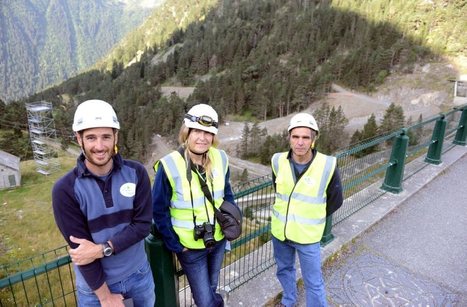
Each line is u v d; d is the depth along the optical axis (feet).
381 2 380.58
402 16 343.46
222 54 446.60
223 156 8.47
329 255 14.01
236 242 11.44
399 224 17.16
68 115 261.24
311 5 475.72
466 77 250.98
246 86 329.72
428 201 19.77
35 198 100.17
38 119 168.86
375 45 335.47
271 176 11.14
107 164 6.05
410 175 22.99
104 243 5.99
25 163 148.46
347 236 15.49
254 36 472.03
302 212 9.58
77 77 554.87
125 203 6.17
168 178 7.59
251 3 559.79
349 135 213.87
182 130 7.73
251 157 211.61
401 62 289.74
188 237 7.80
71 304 22.17
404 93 260.42
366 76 293.23
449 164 25.22
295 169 9.80
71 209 5.72
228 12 576.20
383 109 249.75
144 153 252.62
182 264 8.43
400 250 14.94
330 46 370.73
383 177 23.03
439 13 329.31
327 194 9.70
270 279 12.57
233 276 12.57
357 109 257.14
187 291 12.23
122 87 435.12
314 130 9.08
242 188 11.64
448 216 18.12
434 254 14.73
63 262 6.99
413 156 28.68
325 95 289.12
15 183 116.47
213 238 7.78
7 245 61.00
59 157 162.50
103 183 6.04
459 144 30.07
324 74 304.09
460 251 15.01
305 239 9.56
